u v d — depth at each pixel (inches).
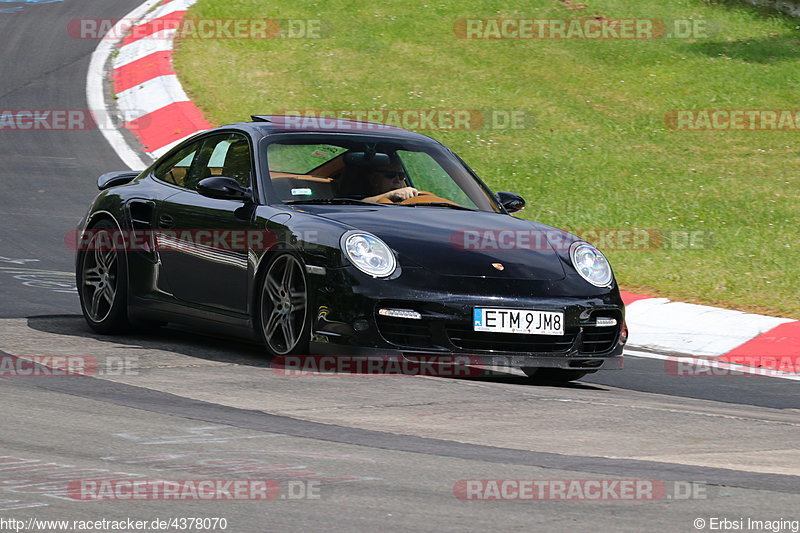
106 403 763.4
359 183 1010.7
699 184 1931.6
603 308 919.0
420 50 2669.8
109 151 2016.5
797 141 2180.1
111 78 2445.9
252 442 674.2
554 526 531.8
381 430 722.8
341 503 557.0
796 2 2974.9
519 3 3006.9
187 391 815.1
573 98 2397.9
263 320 933.8
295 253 903.1
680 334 1229.7
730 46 2763.3
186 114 2183.8
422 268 879.7
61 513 528.4
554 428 756.0
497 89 2433.6
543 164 2012.8
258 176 982.4
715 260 1560.0
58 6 3026.6
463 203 1029.2
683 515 557.3
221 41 2669.8
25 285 1279.5
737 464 676.1
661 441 733.9
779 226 1718.8
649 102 2394.2
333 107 2293.3
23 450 636.7
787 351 1167.6
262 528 515.8
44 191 1775.3
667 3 3048.7
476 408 802.8
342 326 869.2
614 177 1958.7
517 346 886.4
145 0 3061.0
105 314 1065.5
